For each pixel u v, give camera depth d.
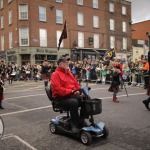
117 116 7.09
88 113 4.81
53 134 5.57
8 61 31.80
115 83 9.50
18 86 17.02
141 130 5.69
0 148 4.76
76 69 17.47
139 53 41.53
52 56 30.28
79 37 32.50
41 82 20.72
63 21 31.02
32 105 9.14
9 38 31.30
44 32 29.61
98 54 34.06
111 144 4.83
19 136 5.48
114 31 36.78
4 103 9.71
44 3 29.53
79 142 5.00
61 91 5.10
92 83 18.20
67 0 31.27
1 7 33.59
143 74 14.23
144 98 10.29
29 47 28.59
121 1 37.88
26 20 28.61
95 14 34.25
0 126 4.12
